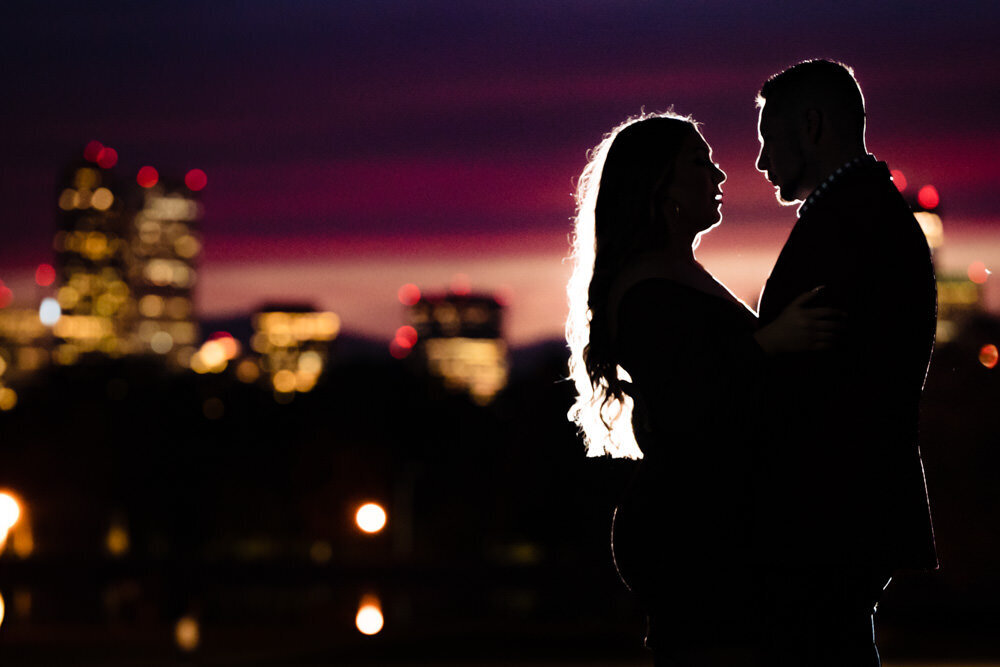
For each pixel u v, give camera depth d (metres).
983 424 43.50
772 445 4.30
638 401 4.55
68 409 117.81
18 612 56.56
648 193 4.57
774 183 4.69
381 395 117.31
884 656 25.16
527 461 85.69
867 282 4.25
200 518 111.81
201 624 45.53
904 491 4.29
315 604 63.75
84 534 111.56
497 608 60.84
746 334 4.25
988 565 43.62
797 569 4.26
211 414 118.75
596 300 4.62
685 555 4.34
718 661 4.32
